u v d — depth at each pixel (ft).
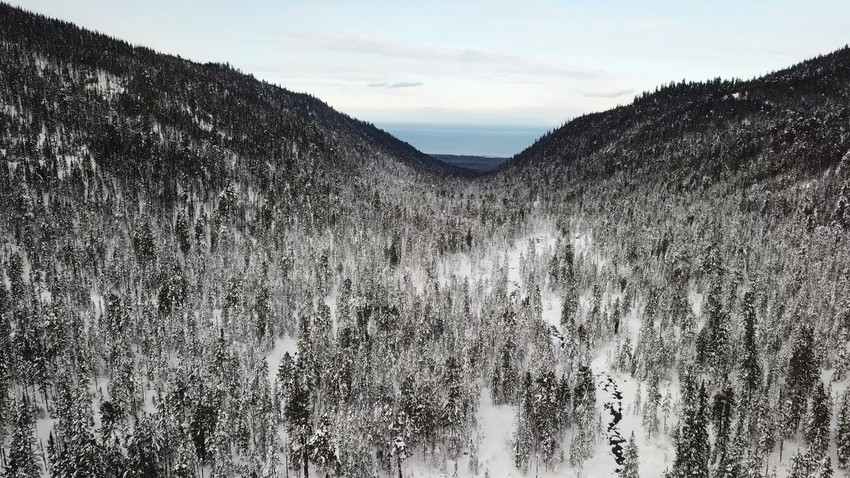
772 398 355.77
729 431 315.99
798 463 268.41
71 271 507.71
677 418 362.94
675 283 528.63
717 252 527.81
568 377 413.80
